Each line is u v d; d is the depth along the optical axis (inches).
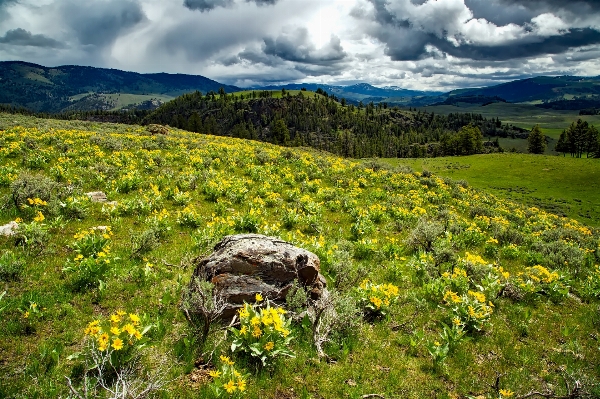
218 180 706.8
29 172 594.2
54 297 269.0
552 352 291.9
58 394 184.9
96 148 867.4
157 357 221.3
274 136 5019.7
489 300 364.8
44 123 1393.9
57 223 399.2
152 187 585.3
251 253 280.4
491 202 1162.6
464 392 232.5
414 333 280.2
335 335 262.1
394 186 997.2
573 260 530.0
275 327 219.5
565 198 2301.9
